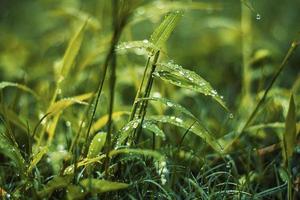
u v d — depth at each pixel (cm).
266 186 75
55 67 84
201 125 64
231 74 117
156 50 66
